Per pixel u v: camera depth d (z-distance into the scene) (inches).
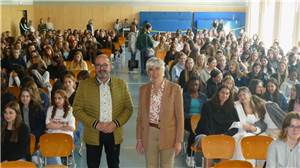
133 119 301.6
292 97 225.8
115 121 159.6
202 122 192.9
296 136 127.8
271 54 345.4
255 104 195.2
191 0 772.0
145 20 782.5
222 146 172.6
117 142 162.9
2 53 323.0
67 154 174.6
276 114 191.9
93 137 161.2
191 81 229.6
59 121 192.2
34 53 326.6
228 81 207.9
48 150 173.9
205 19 771.4
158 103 153.6
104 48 530.6
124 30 754.8
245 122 190.7
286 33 483.2
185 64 269.1
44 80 275.1
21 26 657.0
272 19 553.6
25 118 191.2
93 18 800.9
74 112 160.4
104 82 159.6
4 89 210.2
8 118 161.8
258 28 634.2
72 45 431.8
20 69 288.8
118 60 589.3
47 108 207.3
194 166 204.7
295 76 271.9
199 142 191.2
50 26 739.4
